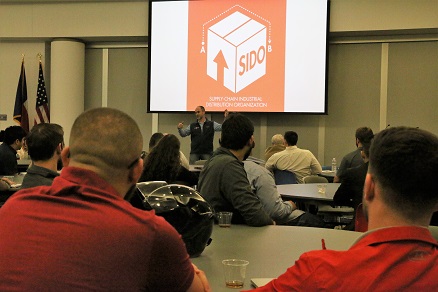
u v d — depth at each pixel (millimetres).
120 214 1053
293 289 983
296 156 5402
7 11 8836
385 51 8094
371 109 8172
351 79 8234
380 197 992
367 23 7789
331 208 4680
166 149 2723
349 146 8250
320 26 7859
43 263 977
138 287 1035
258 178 2951
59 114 8703
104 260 994
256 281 1492
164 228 1079
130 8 8578
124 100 9016
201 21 8266
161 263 1076
